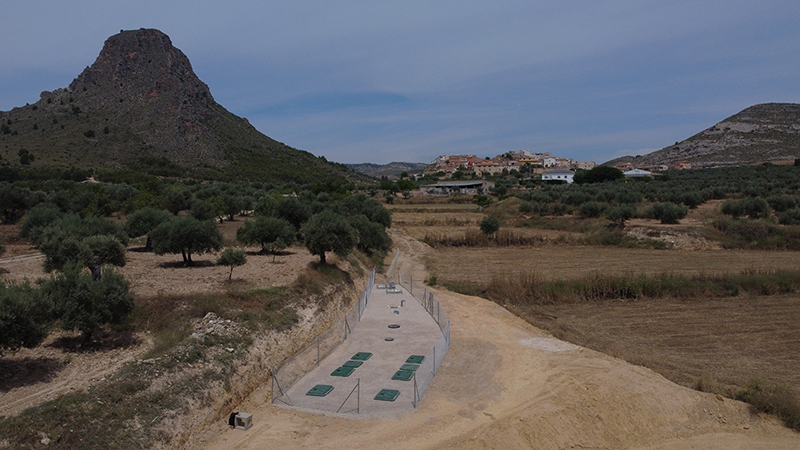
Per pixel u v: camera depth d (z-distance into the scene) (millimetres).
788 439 17578
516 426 16734
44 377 14805
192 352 17312
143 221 37906
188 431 14609
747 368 23000
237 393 17438
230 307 21828
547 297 35281
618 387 19938
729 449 16922
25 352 16359
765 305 33312
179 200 57688
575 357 23891
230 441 15055
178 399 15117
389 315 30781
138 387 14664
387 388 19797
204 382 16438
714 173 135500
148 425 13664
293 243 45031
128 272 28172
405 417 17406
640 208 73188
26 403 13109
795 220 60125
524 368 22359
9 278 24312
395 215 87562
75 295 16406
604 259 50625
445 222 78188
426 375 21203
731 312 31844
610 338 27234
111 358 16516
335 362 22672
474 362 23188
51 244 23594
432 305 31594
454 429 16641
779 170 124875
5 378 14500
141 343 17938
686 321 30156
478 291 38062
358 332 27234
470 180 168500
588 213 71188
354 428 16469
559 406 18250
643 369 22359
